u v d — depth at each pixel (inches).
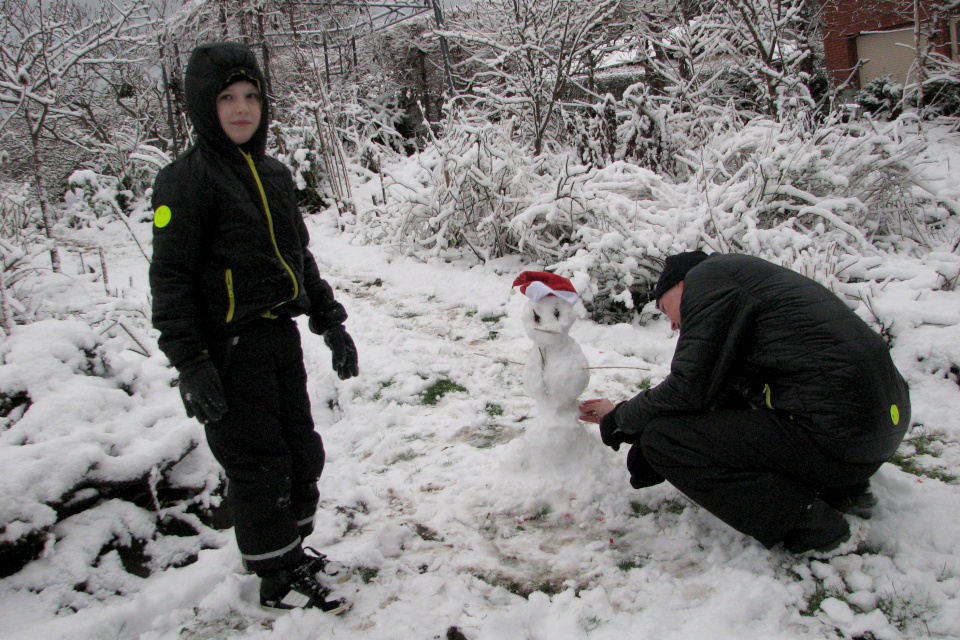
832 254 177.2
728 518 90.0
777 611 81.0
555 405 110.0
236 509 83.6
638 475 101.9
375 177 387.5
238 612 87.0
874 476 106.6
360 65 609.6
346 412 151.5
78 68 445.4
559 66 347.3
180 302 75.7
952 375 142.5
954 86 398.0
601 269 199.3
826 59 596.1
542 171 281.6
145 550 102.7
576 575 91.5
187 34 519.8
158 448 111.5
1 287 143.5
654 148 307.7
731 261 93.3
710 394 89.4
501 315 209.8
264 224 81.1
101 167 457.7
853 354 83.9
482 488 114.2
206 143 78.8
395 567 94.8
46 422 110.1
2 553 90.8
